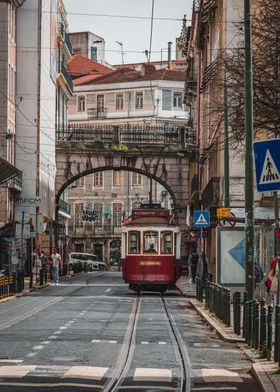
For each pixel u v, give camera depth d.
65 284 61.56
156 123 116.75
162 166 85.25
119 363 17.70
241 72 30.66
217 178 50.06
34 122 69.19
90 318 29.52
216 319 28.44
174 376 15.93
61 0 85.88
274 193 16.70
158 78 117.38
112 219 122.31
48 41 75.00
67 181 84.44
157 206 50.41
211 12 57.22
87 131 85.00
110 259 122.19
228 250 35.94
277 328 16.62
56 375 15.65
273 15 27.88
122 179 122.19
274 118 28.17
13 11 66.56
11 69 65.69
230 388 14.48
